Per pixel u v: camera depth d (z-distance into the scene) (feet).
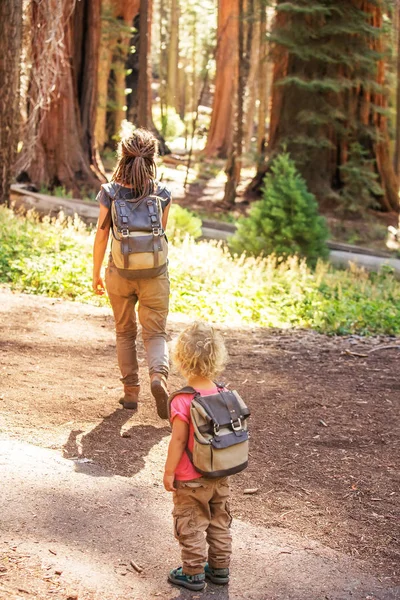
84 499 14.11
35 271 35.35
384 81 92.63
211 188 102.32
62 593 10.75
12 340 25.77
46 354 24.72
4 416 18.70
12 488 14.07
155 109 174.70
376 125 90.07
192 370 11.27
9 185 54.44
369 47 85.61
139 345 27.04
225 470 10.96
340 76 84.99
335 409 21.39
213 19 136.77
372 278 55.72
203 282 38.73
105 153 114.62
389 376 24.94
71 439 17.70
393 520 15.02
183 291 35.70
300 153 86.12
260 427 19.85
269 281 41.01
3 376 21.91
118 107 114.83
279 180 55.11
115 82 121.49
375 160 88.38
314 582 12.25
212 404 11.05
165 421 19.60
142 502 14.39
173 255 42.68
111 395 21.26
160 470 16.39
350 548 13.76
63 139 75.25
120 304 18.69
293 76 85.30
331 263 58.23
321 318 33.83
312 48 82.17
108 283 18.37
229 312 33.99
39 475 14.87
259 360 26.40
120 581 11.46
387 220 87.45
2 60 51.98
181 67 190.60
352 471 17.31
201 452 10.85
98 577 11.44
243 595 11.60
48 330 27.58
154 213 17.53
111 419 19.35
